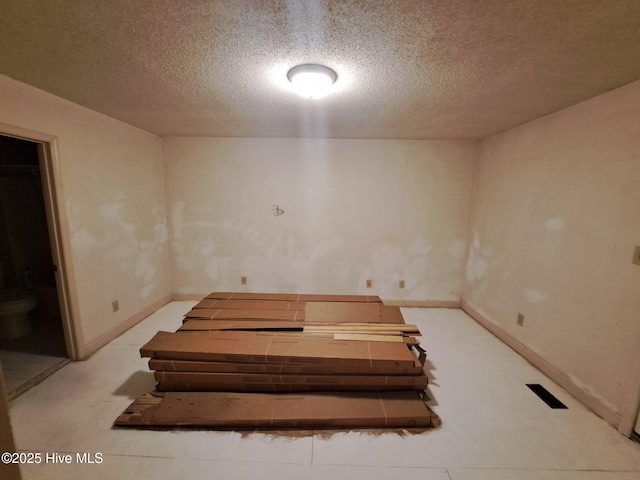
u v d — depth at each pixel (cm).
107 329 263
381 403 177
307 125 276
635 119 162
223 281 366
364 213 348
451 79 167
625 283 167
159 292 343
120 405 184
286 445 156
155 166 329
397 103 208
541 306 231
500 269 284
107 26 119
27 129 186
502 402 192
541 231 232
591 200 189
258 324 210
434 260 355
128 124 281
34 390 197
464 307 353
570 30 117
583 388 193
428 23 115
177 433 163
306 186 344
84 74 166
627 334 165
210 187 346
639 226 160
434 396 197
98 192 248
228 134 322
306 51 138
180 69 159
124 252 282
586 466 147
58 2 103
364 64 150
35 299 277
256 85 180
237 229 355
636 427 161
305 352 182
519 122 248
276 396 181
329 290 364
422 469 144
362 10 107
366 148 335
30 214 301
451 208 343
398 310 237
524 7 104
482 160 320
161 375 180
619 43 126
